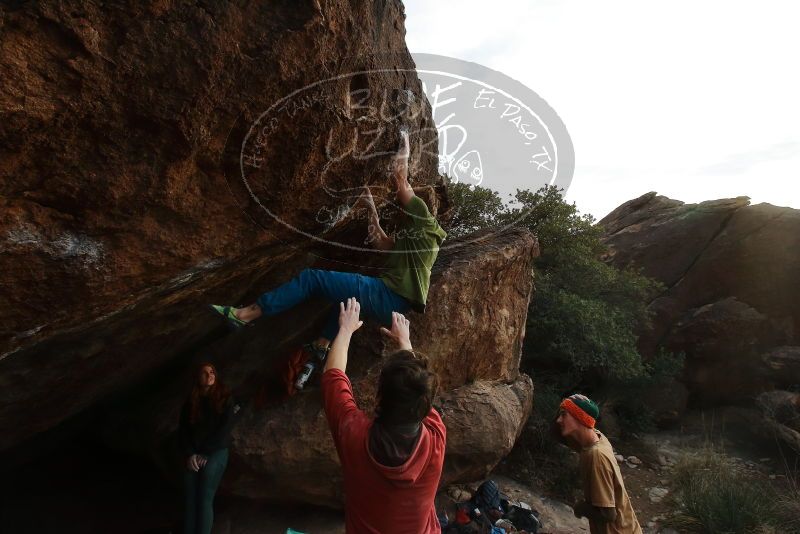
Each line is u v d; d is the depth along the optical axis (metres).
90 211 1.80
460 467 4.58
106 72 1.58
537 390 7.58
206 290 2.87
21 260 1.78
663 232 11.28
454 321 4.48
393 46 2.52
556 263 9.13
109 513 4.64
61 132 1.60
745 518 5.59
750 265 9.97
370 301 2.80
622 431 8.23
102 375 3.21
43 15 1.43
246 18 1.77
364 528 1.63
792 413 7.97
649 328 9.57
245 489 4.06
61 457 5.14
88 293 2.04
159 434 4.15
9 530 4.43
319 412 4.00
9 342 2.06
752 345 9.28
